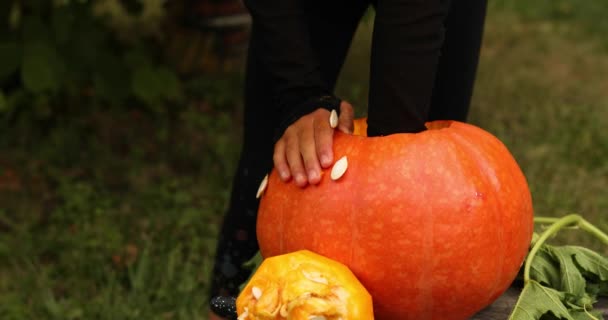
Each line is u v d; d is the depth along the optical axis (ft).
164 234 12.75
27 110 16.70
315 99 6.17
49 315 10.75
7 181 14.55
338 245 5.64
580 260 6.61
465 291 5.67
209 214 13.44
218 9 18.70
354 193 5.63
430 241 5.50
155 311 10.78
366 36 21.70
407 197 5.52
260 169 7.46
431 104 7.36
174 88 16.49
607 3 27.96
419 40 5.65
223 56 19.17
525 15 26.45
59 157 15.29
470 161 5.74
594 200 13.94
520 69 21.26
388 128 5.85
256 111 7.34
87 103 17.53
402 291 5.63
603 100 19.34
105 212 13.52
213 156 15.65
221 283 7.93
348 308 5.25
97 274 11.62
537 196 13.96
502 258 5.77
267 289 5.29
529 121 17.70
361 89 18.31
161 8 18.16
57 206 13.75
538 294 6.05
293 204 5.88
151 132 16.57
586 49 23.27
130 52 16.48
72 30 16.05
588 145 16.55
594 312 6.24
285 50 6.23
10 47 15.38
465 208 5.53
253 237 7.73
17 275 11.72
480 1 7.09
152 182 14.66
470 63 7.21
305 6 7.05
